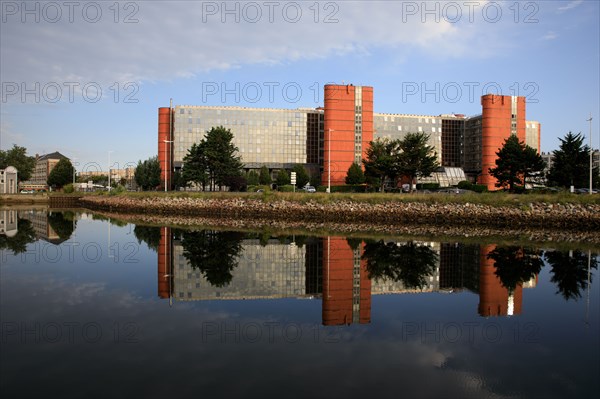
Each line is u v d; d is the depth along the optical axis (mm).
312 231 46344
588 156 74875
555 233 45031
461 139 150875
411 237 40906
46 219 63438
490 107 132500
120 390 9516
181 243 36125
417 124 148500
